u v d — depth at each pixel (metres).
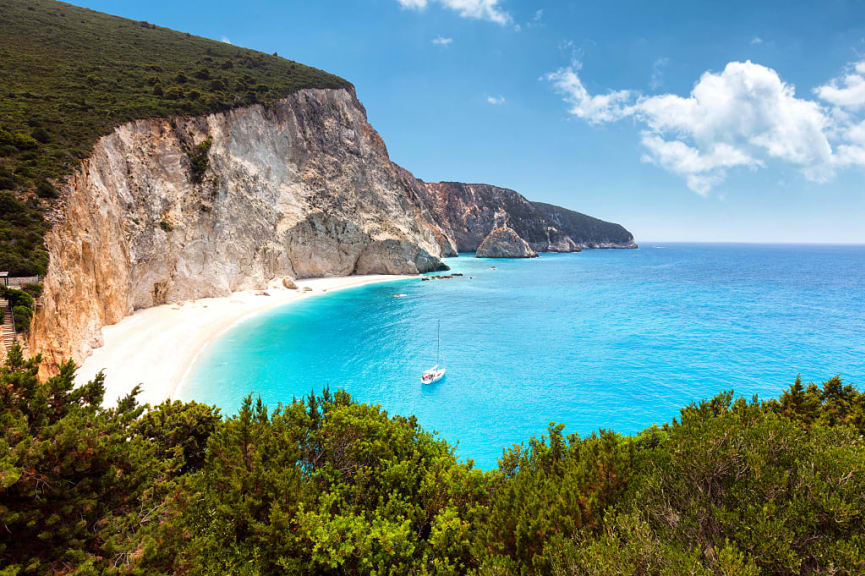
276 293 67.19
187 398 28.30
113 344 33.53
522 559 7.79
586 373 36.06
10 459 5.99
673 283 95.31
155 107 55.22
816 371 37.06
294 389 31.05
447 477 10.59
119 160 45.12
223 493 9.60
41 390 7.87
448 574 8.18
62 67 57.00
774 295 77.81
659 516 7.58
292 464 10.70
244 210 66.12
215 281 57.91
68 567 6.42
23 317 20.59
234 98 70.06
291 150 82.50
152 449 9.45
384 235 96.25
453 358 39.59
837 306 66.62
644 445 12.92
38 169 31.42
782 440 7.71
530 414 28.62
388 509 9.96
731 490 7.24
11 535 6.39
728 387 33.47
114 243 39.97
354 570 8.60
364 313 57.88
